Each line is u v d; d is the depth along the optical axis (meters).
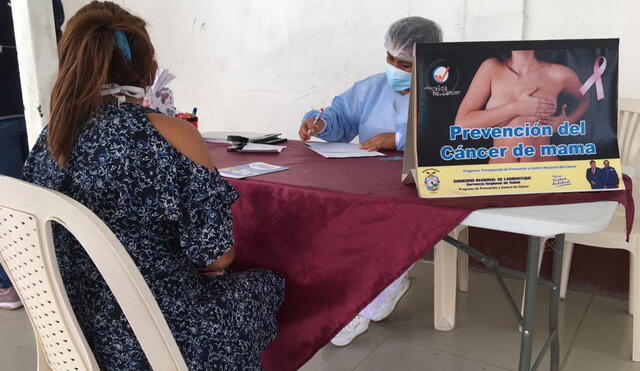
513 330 2.12
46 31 1.79
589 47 1.07
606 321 2.17
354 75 2.85
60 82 0.97
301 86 3.04
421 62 1.07
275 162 1.53
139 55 1.05
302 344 1.28
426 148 1.08
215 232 1.01
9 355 1.92
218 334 1.05
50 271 0.88
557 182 1.07
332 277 1.20
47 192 0.83
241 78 3.25
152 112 1.00
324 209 1.16
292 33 2.99
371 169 1.41
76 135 0.97
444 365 1.87
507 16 2.36
